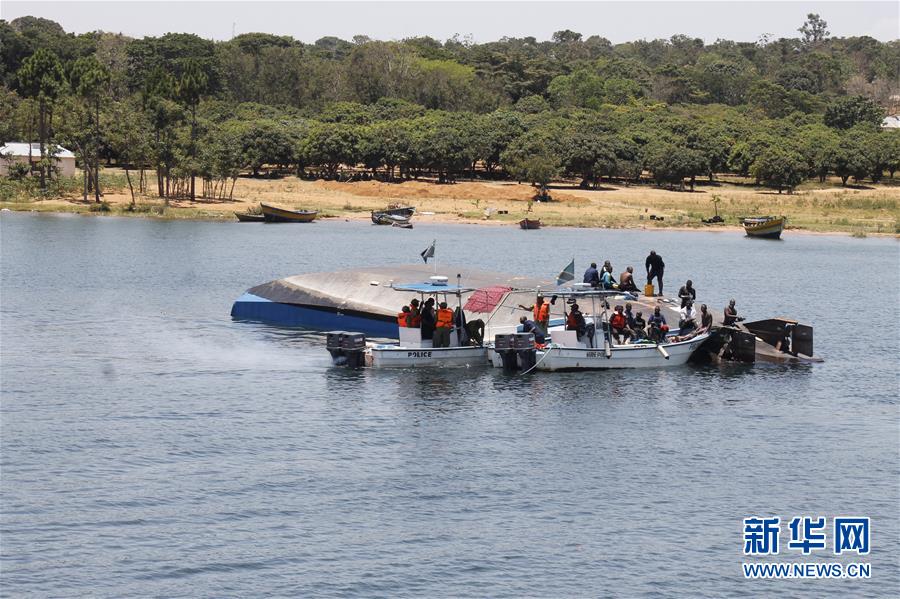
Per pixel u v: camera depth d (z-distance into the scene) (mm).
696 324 116312
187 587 57156
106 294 159125
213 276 183500
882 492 73500
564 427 87000
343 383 100688
